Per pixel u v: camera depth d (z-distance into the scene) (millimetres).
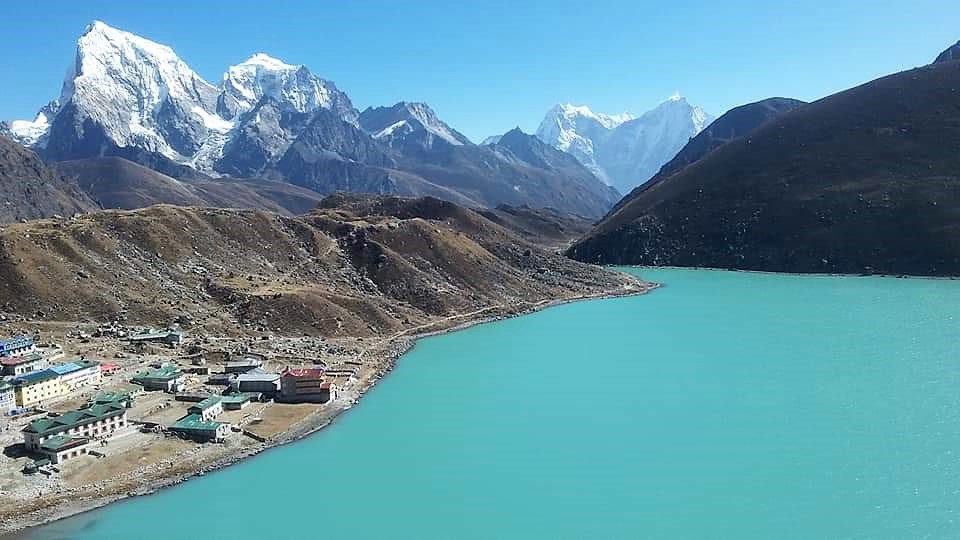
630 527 99625
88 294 197000
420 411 148625
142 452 124125
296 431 136500
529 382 167625
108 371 158125
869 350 183625
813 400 146000
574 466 119625
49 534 99375
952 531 95938
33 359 154250
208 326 197000
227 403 146625
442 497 109812
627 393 156500
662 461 120125
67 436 122750
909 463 115438
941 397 144750
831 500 104938
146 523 102500
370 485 114438
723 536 96812
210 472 119688
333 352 190375
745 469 115875
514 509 105750
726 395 152125
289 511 105938
